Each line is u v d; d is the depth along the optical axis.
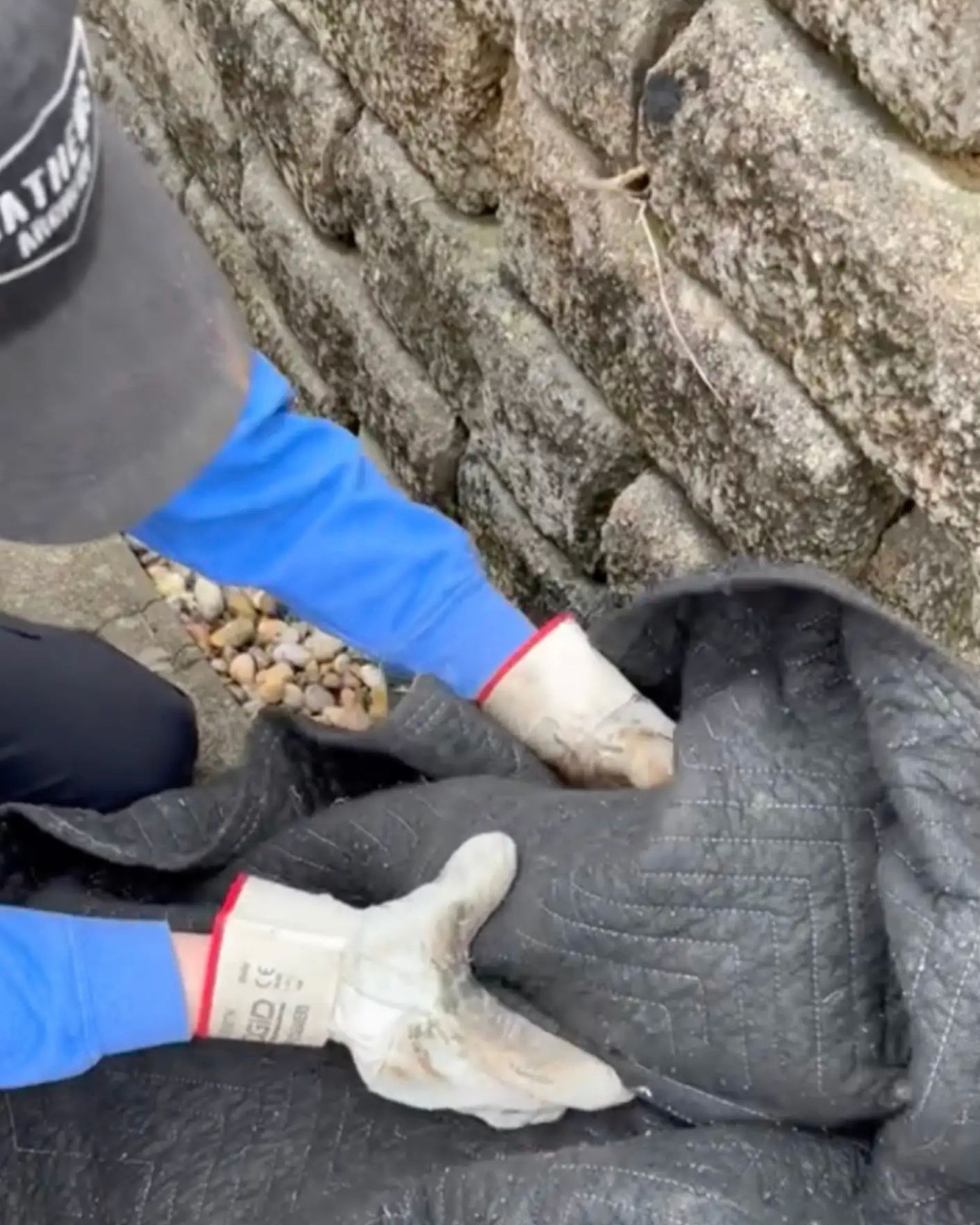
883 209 1.16
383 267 1.84
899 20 1.09
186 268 0.98
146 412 0.95
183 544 1.32
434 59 1.58
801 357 1.29
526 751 1.39
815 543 1.37
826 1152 1.18
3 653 1.55
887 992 1.15
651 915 1.18
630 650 1.42
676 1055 1.21
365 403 2.02
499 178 1.61
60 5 0.80
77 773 1.59
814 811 1.16
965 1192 1.14
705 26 1.26
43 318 0.88
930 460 1.21
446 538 1.37
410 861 1.34
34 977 1.20
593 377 1.58
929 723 1.12
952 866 1.07
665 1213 1.13
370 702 2.01
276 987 1.24
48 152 0.81
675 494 1.56
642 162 1.38
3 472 0.95
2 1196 1.30
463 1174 1.19
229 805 1.45
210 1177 1.28
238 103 2.03
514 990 1.27
